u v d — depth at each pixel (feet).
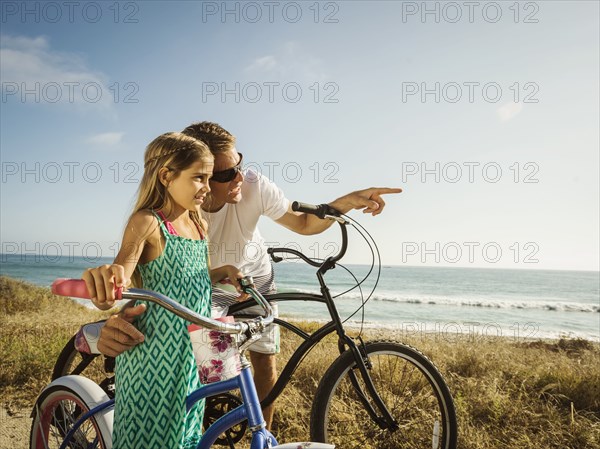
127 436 5.52
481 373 15.66
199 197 5.99
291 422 11.24
